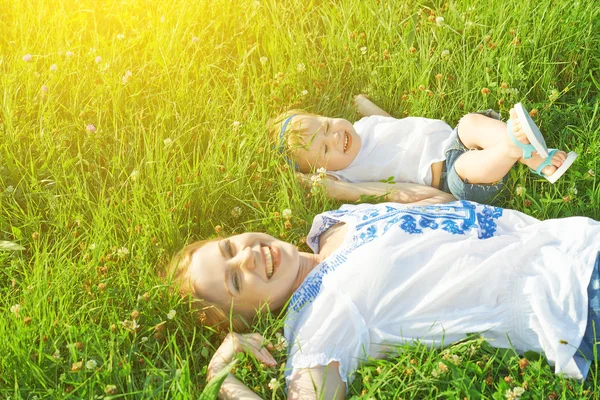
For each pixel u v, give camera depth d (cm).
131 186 356
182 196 350
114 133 387
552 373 266
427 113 400
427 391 270
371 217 305
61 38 431
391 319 280
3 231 340
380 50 439
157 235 332
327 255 313
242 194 358
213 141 377
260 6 458
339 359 270
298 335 278
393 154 375
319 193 359
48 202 346
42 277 306
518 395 255
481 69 409
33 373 269
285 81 414
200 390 283
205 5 457
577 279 269
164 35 433
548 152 318
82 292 305
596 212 337
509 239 292
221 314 294
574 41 414
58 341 283
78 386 263
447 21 443
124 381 274
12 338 276
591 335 263
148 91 407
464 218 299
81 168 362
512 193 350
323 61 441
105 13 459
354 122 411
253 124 382
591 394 257
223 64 442
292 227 344
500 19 424
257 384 279
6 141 367
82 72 411
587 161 357
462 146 359
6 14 448
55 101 394
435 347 277
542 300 269
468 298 279
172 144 373
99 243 322
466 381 265
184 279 299
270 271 297
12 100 390
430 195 356
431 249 288
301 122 377
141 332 295
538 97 403
